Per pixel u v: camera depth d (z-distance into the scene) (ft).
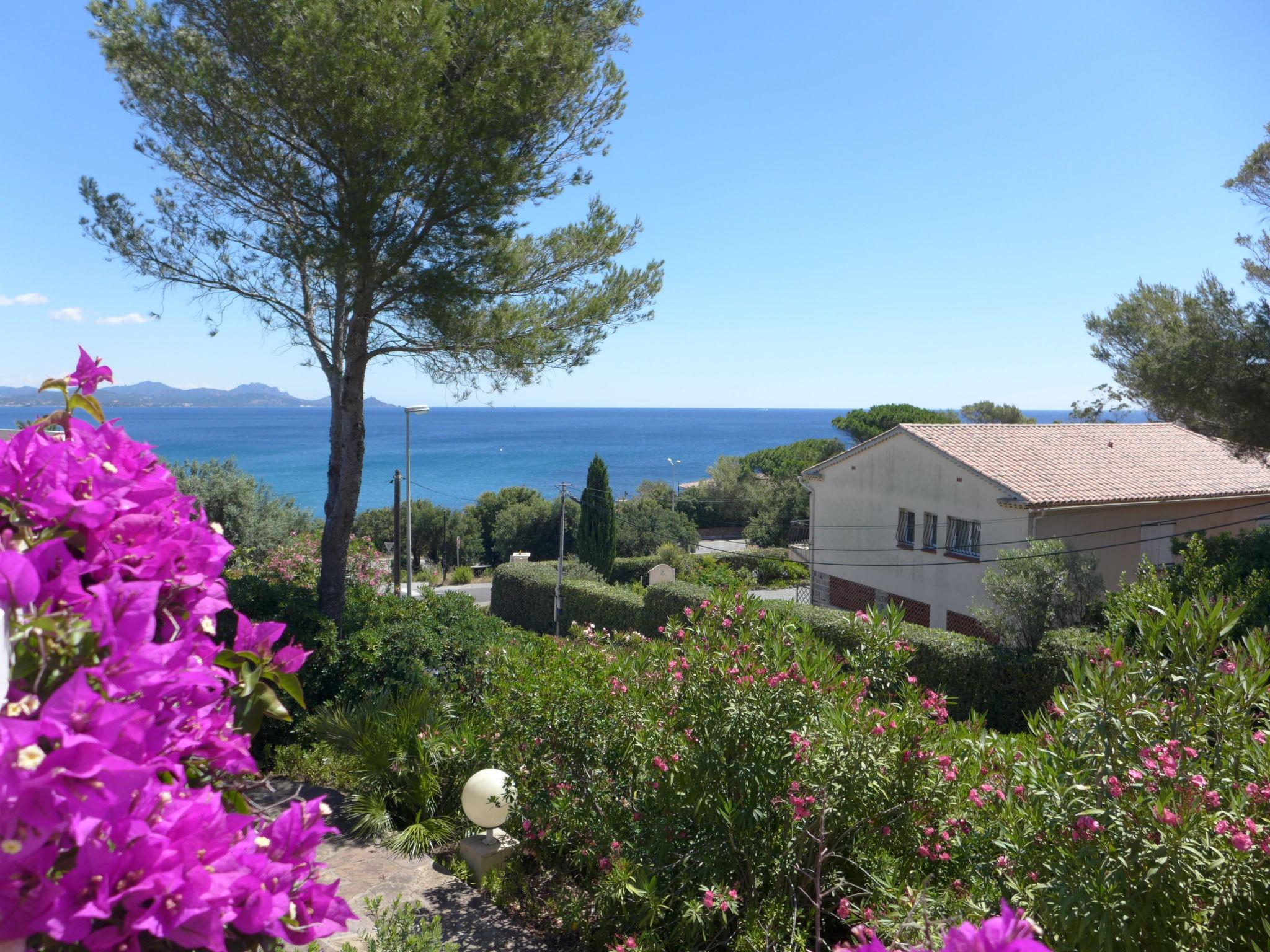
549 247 34.63
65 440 5.08
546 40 28.63
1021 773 11.90
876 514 68.39
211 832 3.97
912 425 64.59
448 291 29.14
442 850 20.65
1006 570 41.65
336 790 23.49
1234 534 61.57
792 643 15.10
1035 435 66.13
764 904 13.38
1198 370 38.27
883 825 13.14
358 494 32.76
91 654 3.66
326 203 28.68
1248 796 9.33
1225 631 10.24
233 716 5.29
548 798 17.69
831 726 13.32
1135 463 62.28
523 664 20.07
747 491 160.97
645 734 16.28
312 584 37.86
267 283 32.50
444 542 142.51
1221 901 8.68
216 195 31.94
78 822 3.05
